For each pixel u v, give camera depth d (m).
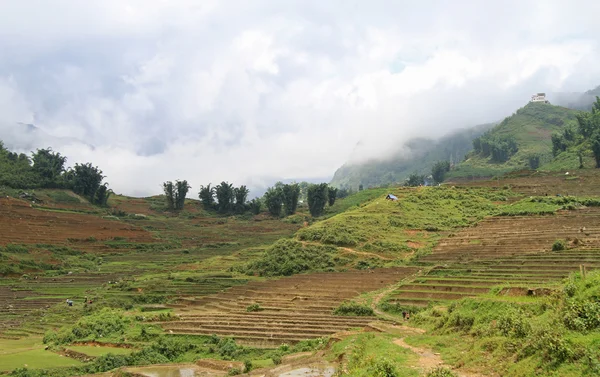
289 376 36.28
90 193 195.75
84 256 138.50
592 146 160.88
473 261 79.12
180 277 108.56
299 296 79.19
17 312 83.69
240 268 114.38
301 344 52.34
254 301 79.75
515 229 100.06
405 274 85.62
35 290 102.19
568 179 148.12
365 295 76.12
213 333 60.47
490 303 38.78
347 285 83.12
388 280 82.88
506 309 35.72
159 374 44.00
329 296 77.81
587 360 22.30
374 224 124.12
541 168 185.00
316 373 36.66
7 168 191.38
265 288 88.75
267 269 108.25
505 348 28.84
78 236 153.00
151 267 129.50
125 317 68.88
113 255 146.50
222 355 52.25
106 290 100.31
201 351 54.06
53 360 51.47
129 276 117.44
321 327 59.44
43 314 81.50
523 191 144.12
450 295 62.78
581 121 192.00
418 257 96.38
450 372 26.58
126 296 92.94
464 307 42.47
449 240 104.06
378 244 111.38
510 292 43.25
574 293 30.61
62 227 155.38
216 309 79.75
